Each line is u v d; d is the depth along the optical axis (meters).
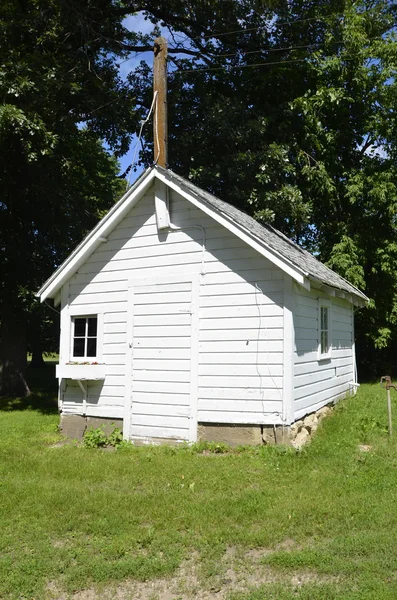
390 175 19.97
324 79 20.89
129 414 9.70
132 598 4.25
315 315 10.36
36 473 7.52
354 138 21.98
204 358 9.14
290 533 5.24
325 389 11.30
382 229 21.00
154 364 9.59
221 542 5.07
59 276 10.57
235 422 8.78
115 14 18.73
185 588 4.34
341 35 20.58
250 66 20.12
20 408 15.66
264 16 20.22
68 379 10.59
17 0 16.14
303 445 8.61
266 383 8.65
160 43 10.77
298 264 8.41
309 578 4.41
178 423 9.24
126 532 5.34
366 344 22.12
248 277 8.91
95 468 7.70
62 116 16.09
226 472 7.29
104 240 10.30
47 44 16.98
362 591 4.10
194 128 20.69
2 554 4.96
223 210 9.40
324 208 21.41
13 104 14.45
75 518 5.71
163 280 9.64
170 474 7.26
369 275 20.91
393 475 7.00
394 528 5.30
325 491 6.38
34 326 22.00
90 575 4.55
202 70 20.67
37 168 16.36
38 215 17.73
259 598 4.09
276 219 20.11
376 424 10.16
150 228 9.86
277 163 18.39
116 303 10.12
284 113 19.94
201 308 9.25
